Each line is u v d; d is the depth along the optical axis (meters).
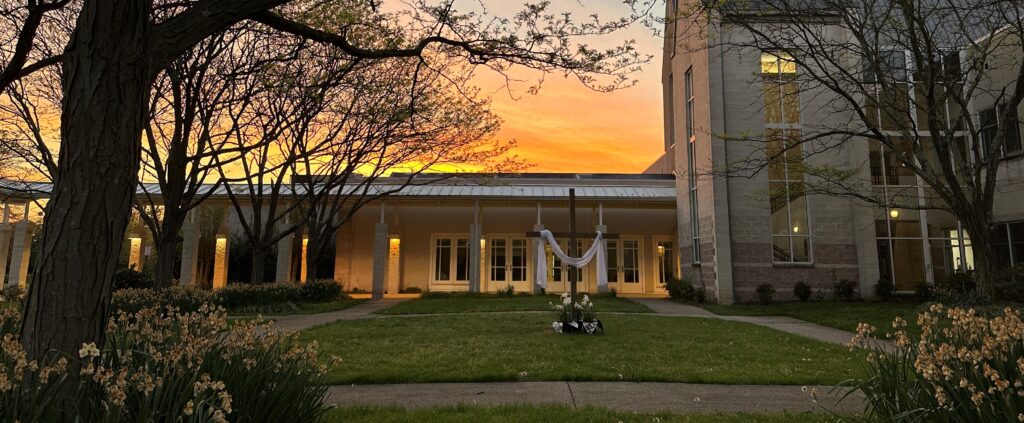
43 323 2.77
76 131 2.95
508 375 6.19
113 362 3.10
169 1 6.97
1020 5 10.51
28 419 2.29
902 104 13.95
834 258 17.44
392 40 7.14
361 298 20.67
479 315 13.51
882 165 17.64
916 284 16.89
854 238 17.56
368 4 8.43
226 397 2.74
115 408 2.56
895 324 4.19
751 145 17.70
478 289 21.55
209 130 11.91
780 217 17.64
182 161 11.23
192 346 3.29
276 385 3.58
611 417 4.54
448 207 24.75
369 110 12.75
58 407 2.46
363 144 14.67
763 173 17.72
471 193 22.75
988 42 11.34
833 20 16.83
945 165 11.37
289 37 9.24
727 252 17.19
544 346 8.39
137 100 3.14
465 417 4.51
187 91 10.73
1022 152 15.45
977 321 3.78
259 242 16.41
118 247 3.06
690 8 11.41
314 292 17.73
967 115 11.48
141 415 2.53
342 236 24.09
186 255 21.06
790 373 6.41
